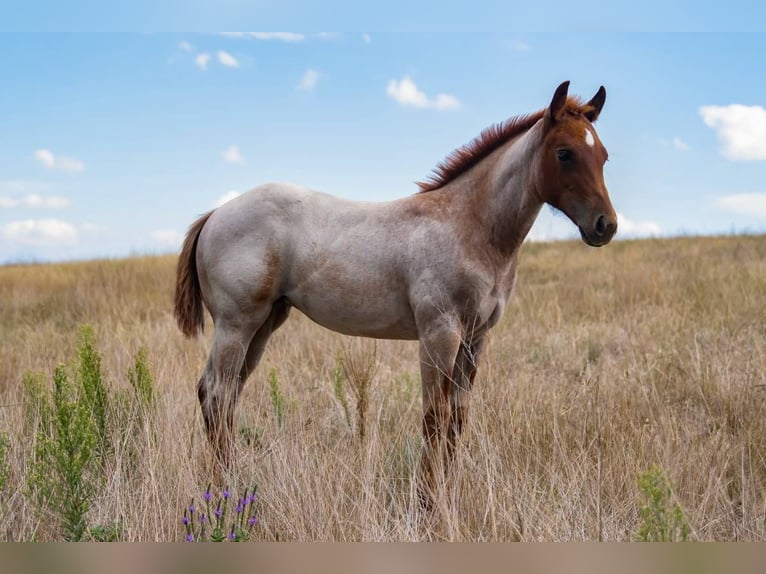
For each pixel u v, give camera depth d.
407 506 3.80
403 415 4.92
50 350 7.39
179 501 3.52
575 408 4.72
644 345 6.72
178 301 4.80
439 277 4.03
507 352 6.84
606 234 3.77
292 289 4.48
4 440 3.53
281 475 3.62
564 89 3.85
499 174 4.09
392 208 4.32
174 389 5.16
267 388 5.45
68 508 3.16
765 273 10.22
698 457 3.96
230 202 4.59
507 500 3.44
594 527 3.28
